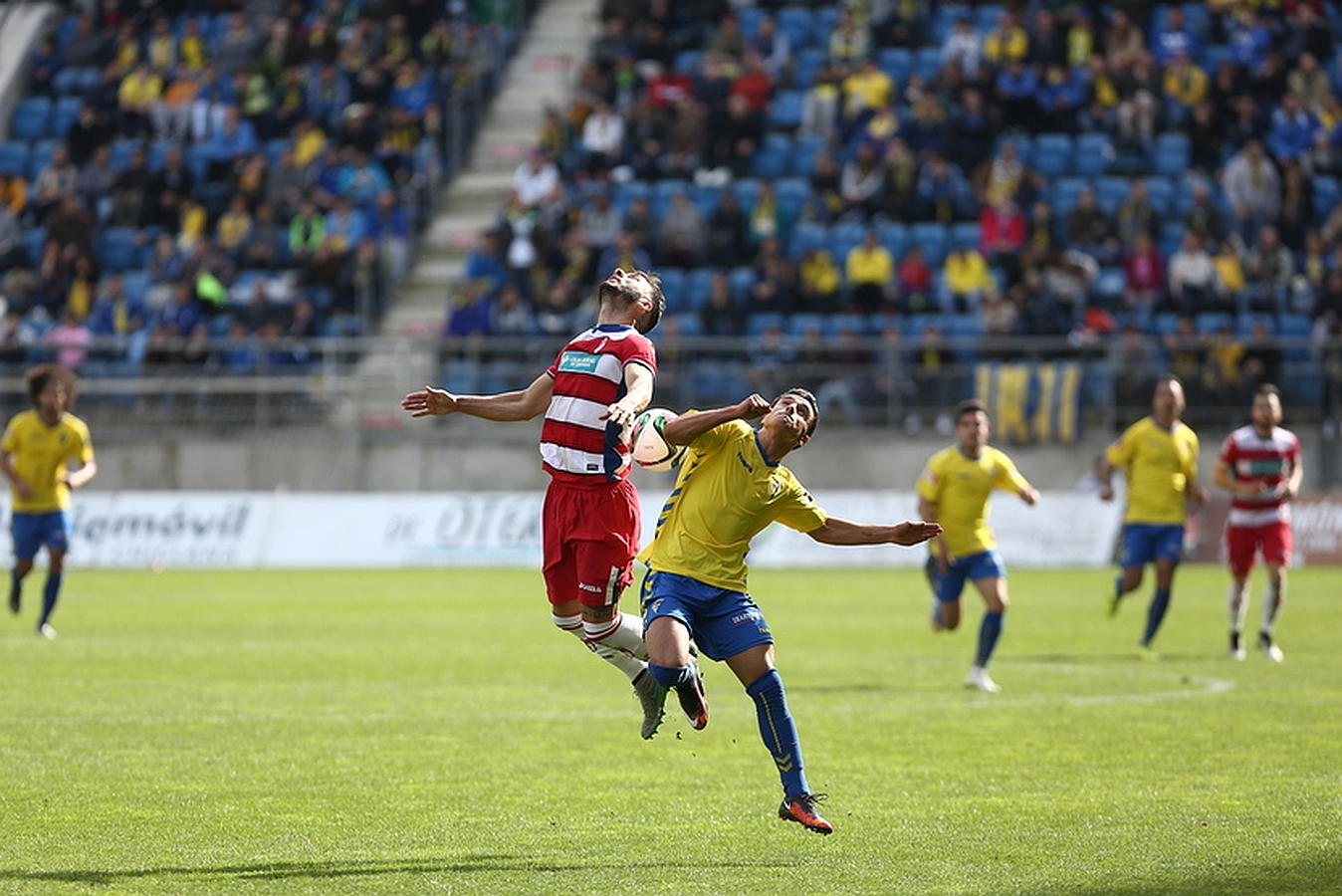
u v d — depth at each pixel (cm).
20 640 5938
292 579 9162
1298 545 9975
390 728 3894
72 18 14562
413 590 8381
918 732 3856
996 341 10400
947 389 10450
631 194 11994
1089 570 9831
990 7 13225
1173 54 12644
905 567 10112
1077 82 12288
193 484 10906
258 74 13088
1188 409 10325
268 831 2723
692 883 2356
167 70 13625
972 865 2473
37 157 13275
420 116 12962
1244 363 10319
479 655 5528
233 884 2344
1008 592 8350
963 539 4759
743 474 2645
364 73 13025
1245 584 5559
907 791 3098
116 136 13125
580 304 11056
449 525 10312
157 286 11712
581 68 13112
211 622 6688
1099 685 4762
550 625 6581
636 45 12900
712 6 13238
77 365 10956
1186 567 10144
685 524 2670
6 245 12369
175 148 12412
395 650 5669
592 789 3125
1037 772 3312
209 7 14325
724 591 2659
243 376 10912
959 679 4903
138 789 3091
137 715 4075
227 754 3503
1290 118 11981
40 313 11756
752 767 3381
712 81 12306
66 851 2561
